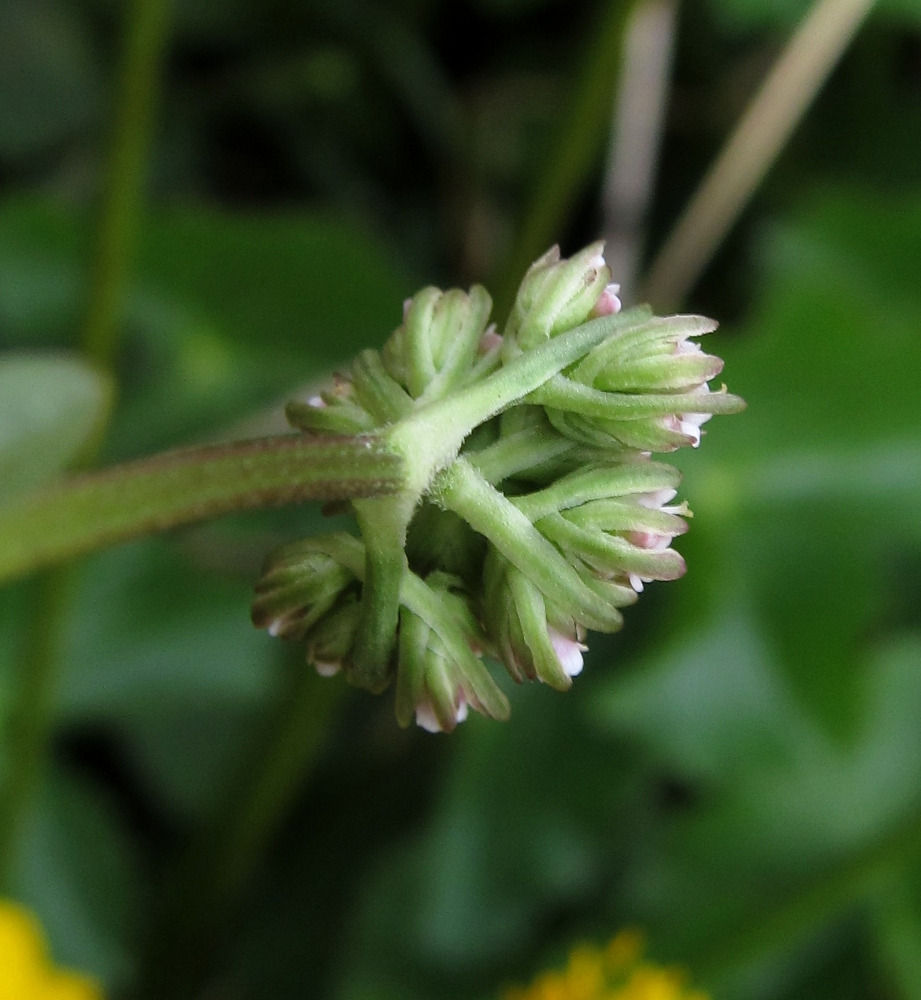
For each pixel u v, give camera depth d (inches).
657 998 5.4
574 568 3.5
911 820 6.1
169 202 7.7
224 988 6.8
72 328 7.3
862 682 6.6
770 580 6.7
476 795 6.7
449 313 3.5
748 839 6.7
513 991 5.5
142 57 5.2
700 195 6.7
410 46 7.6
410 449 3.4
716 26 7.6
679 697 6.5
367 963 6.6
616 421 3.4
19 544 3.3
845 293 6.9
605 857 6.8
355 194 8.0
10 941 4.6
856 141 7.8
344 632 3.5
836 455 6.9
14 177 7.7
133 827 7.0
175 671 6.6
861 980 6.5
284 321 7.2
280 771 5.9
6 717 6.2
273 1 7.6
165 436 7.0
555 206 5.8
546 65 7.9
